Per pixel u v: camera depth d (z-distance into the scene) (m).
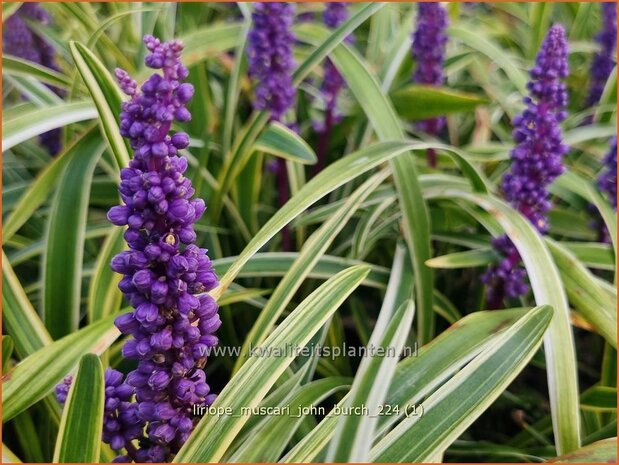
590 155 0.65
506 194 0.53
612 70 0.67
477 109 0.67
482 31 0.78
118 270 0.42
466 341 0.48
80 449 0.43
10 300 0.51
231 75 0.63
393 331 0.45
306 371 0.51
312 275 0.55
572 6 0.81
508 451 0.52
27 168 0.65
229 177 0.59
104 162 0.61
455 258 0.53
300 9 0.74
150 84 0.41
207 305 0.43
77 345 0.49
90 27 0.65
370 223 0.57
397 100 0.62
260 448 0.46
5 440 0.54
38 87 0.60
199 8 0.70
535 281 0.49
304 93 0.70
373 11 0.60
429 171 0.61
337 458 0.42
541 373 0.60
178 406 0.44
